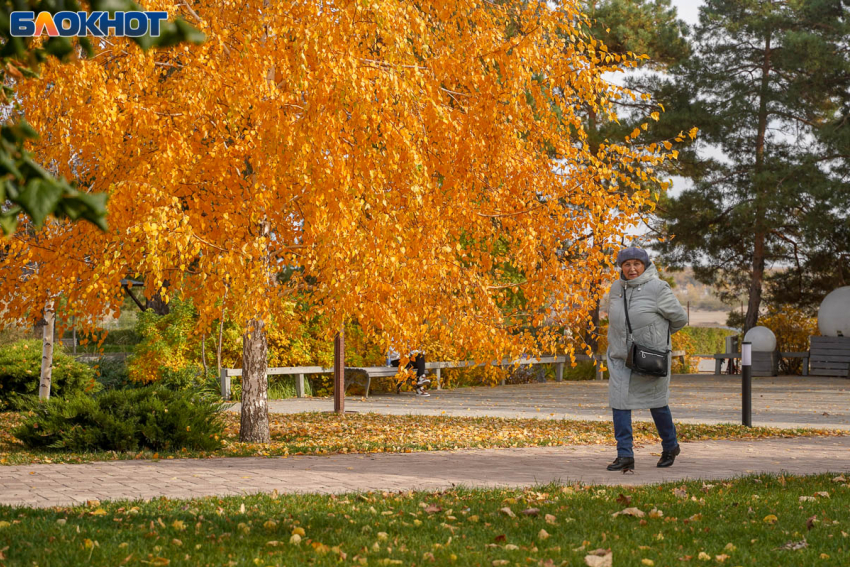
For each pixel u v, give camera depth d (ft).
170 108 26.40
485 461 27.96
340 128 25.63
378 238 25.62
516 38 29.78
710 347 154.30
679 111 96.53
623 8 100.78
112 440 32.50
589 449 31.99
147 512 17.54
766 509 18.60
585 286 33.45
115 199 24.36
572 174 33.09
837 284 107.45
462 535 15.70
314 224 25.96
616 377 25.93
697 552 14.67
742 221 94.73
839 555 14.19
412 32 27.40
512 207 32.99
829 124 93.45
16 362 56.24
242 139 27.07
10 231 4.36
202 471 25.12
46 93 23.77
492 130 30.86
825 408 55.31
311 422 46.50
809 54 92.32
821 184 88.48
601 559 13.56
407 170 26.00
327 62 23.97
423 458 28.86
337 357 53.21
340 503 18.92
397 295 29.04
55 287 28.63
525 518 17.21
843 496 20.54
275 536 15.43
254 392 36.73
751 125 97.25
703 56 102.99
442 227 29.45
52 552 13.66
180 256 24.73
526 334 33.96
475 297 31.81
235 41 27.37
